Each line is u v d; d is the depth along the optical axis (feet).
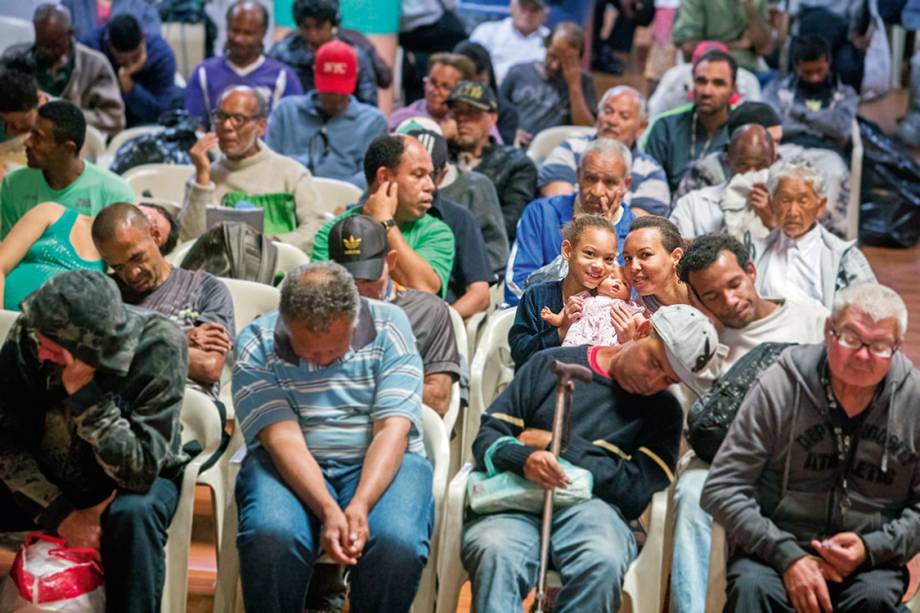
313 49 29.45
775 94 27.84
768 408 12.53
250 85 27.99
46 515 13.05
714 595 12.75
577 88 28.91
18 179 19.35
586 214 15.92
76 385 12.84
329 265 13.04
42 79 28.27
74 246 17.12
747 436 12.60
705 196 20.35
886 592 12.10
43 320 12.54
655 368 12.94
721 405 13.47
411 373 13.42
